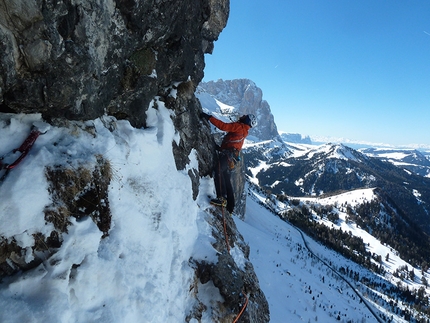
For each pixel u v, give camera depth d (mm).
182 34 5223
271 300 20328
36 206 2812
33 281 2688
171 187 4957
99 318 2963
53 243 2877
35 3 2338
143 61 4273
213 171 7055
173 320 3910
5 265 2645
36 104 2832
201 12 5688
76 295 2898
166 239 4262
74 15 2664
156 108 5402
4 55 2365
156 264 3967
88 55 2918
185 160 5949
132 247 3721
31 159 2936
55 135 3293
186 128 6203
